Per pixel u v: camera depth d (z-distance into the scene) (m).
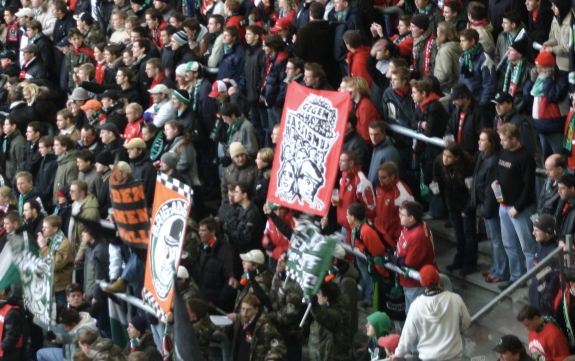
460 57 25.36
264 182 25.59
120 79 31.70
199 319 21.38
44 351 25.34
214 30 31.77
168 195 20.80
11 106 33.78
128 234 22.69
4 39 41.03
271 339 21.45
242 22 31.61
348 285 21.72
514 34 26.03
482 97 24.95
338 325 20.91
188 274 22.27
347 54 27.39
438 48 26.11
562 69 24.08
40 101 33.88
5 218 25.98
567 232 20.56
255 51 29.23
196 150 29.23
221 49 31.52
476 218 23.84
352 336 21.77
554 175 20.91
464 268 23.64
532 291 18.81
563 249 18.38
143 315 24.66
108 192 27.42
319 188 22.86
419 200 25.91
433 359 18.91
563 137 23.42
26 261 24.59
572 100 22.84
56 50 37.06
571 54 23.34
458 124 23.69
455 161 22.88
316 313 20.62
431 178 24.59
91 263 25.58
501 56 26.28
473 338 19.23
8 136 32.69
